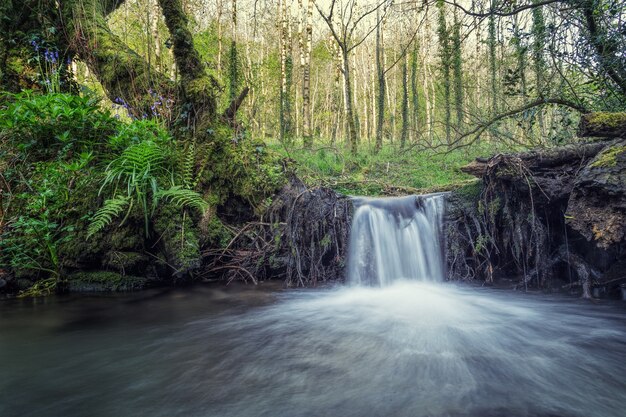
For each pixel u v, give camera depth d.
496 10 5.48
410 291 4.80
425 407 1.88
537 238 4.61
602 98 5.82
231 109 6.11
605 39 5.34
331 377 2.27
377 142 13.65
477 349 2.76
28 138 4.86
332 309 3.95
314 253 5.19
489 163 4.84
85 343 2.87
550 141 7.19
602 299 4.20
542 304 4.04
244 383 2.18
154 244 4.84
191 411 1.85
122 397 2.00
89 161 4.88
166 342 2.90
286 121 15.76
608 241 3.70
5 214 4.37
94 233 4.46
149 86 6.12
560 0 5.35
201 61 5.75
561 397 2.00
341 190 7.38
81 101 5.08
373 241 5.33
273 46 26.03
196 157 5.25
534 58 6.42
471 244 5.18
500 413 1.82
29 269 4.33
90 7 7.12
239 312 3.80
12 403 1.94
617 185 3.69
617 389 2.10
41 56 6.52
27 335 3.04
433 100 26.20
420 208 5.59
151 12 11.87
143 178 4.57
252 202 5.51
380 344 2.87
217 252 5.15
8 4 6.33
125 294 4.42
